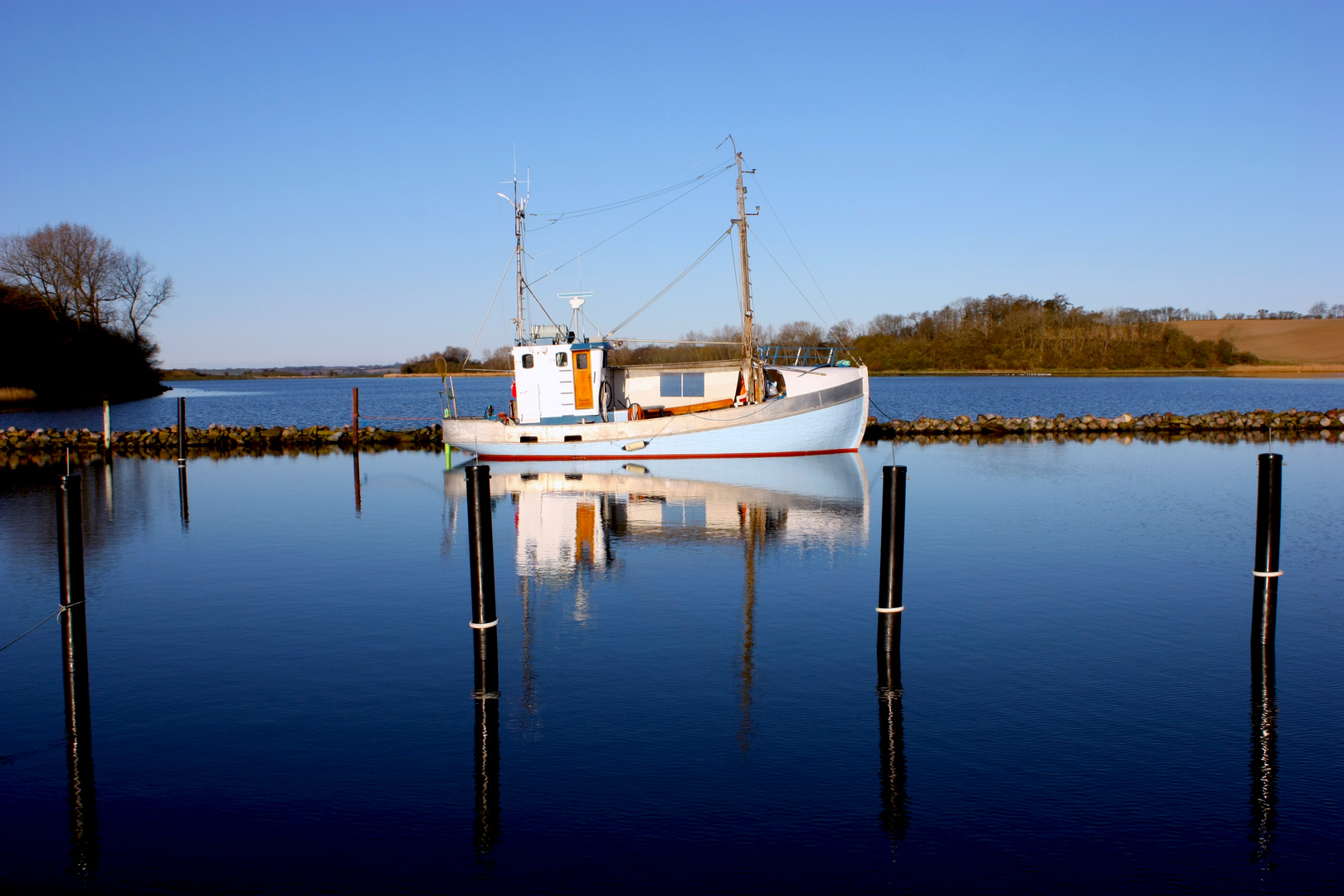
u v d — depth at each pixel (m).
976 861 7.68
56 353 90.94
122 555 19.44
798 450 37.97
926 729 10.13
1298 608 14.59
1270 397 95.94
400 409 99.31
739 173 36.47
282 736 10.13
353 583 16.84
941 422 53.03
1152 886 7.36
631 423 37.28
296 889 7.43
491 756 9.59
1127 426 52.47
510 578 17.00
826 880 7.45
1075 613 14.44
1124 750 9.61
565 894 7.30
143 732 10.29
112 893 7.39
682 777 9.11
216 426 51.69
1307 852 7.80
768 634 13.45
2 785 9.10
